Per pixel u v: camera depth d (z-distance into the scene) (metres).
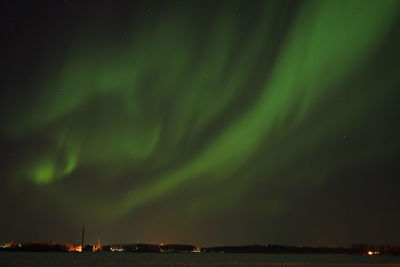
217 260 97.44
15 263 58.56
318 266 62.19
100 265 56.84
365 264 71.38
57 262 64.00
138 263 68.50
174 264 65.81
